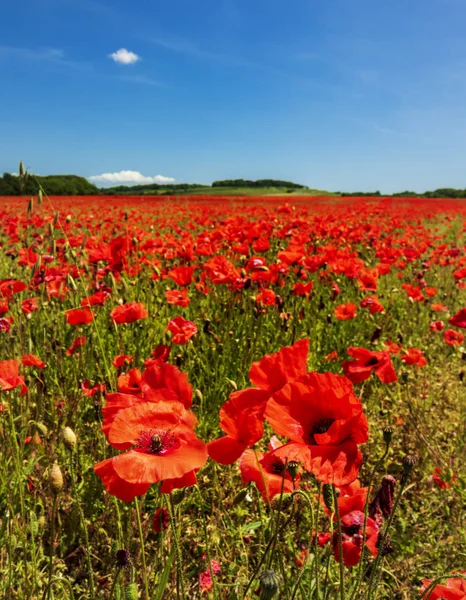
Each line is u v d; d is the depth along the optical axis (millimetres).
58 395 928
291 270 1375
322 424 347
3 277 1517
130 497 327
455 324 774
